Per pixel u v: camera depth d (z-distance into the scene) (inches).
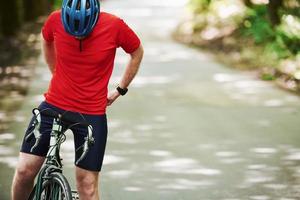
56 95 209.3
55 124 207.0
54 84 210.4
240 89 588.7
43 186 213.6
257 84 613.9
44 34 213.3
